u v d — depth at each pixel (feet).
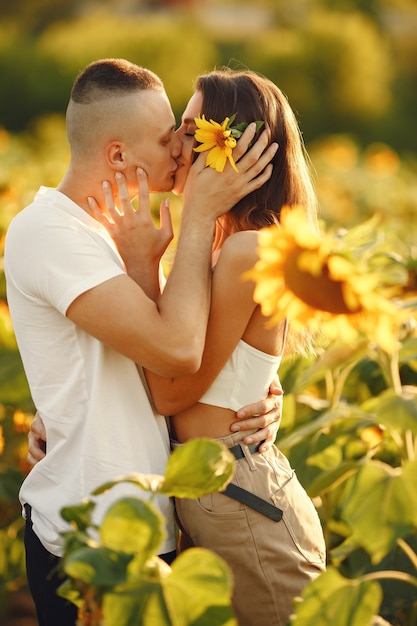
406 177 50.08
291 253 7.78
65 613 9.73
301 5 125.90
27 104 85.81
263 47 102.17
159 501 9.44
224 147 9.47
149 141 9.69
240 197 9.67
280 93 10.48
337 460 10.94
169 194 27.27
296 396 12.50
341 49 101.30
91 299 8.94
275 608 9.42
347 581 7.93
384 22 131.75
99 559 7.00
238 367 9.57
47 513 9.48
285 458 10.14
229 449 9.54
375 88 104.01
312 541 9.73
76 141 9.78
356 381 12.60
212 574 7.25
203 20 123.54
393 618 10.31
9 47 88.38
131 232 9.46
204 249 9.41
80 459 9.29
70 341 9.36
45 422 9.55
